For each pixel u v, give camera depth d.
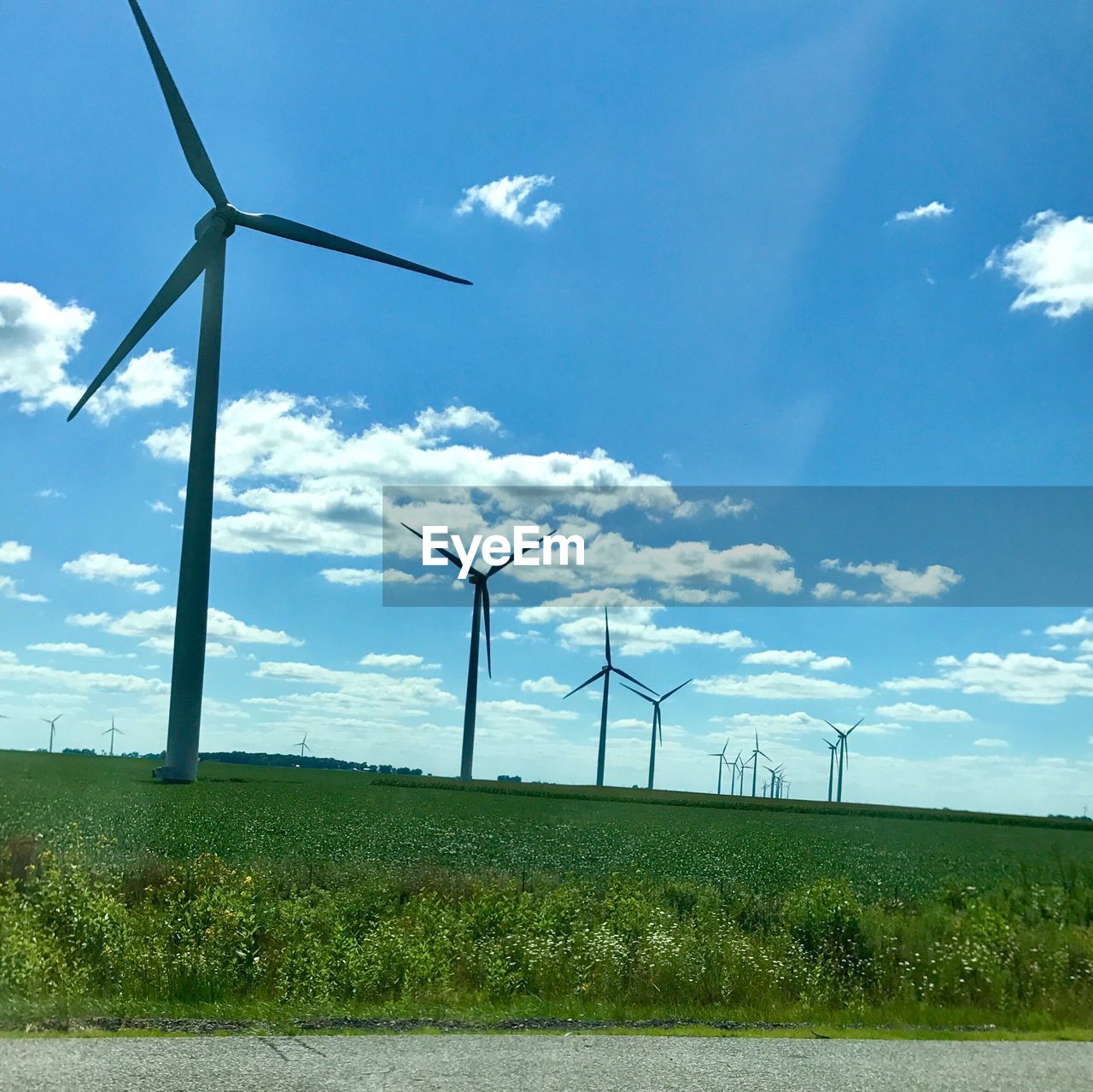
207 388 53.03
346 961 11.02
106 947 10.22
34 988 8.93
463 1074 6.71
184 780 56.25
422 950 11.66
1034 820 96.25
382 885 17.58
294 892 16.30
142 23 45.19
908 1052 8.25
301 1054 7.03
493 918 14.41
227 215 49.78
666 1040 8.23
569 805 76.38
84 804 38.94
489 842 38.12
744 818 72.94
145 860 17.91
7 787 46.81
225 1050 7.04
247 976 10.56
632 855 36.06
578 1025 8.88
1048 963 13.33
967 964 12.77
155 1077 6.22
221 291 52.09
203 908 11.75
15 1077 6.10
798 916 15.82
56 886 11.19
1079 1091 7.19
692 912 17.61
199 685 56.44
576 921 14.35
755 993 11.45
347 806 54.19
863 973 13.02
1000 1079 7.43
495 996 10.94
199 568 55.22
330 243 47.12
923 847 52.03
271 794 58.09
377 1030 8.20
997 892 22.98
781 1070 7.33
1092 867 39.09
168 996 9.73
